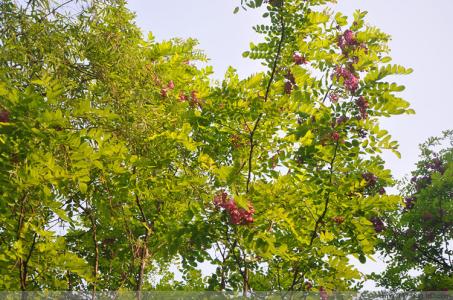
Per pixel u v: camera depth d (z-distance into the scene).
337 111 6.69
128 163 6.19
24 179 4.80
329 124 6.67
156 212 7.62
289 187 6.50
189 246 6.67
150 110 6.40
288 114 7.05
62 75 5.89
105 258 7.93
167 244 6.80
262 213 6.23
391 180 7.19
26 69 5.73
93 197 6.34
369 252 6.88
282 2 6.96
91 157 5.05
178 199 7.03
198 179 6.55
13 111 4.84
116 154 5.30
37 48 5.86
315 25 7.27
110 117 5.23
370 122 6.62
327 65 7.21
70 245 7.77
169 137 6.23
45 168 4.89
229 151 7.77
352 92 6.63
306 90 7.20
